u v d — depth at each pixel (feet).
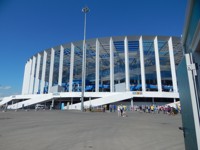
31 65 211.41
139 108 133.08
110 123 46.26
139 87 164.86
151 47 162.40
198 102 9.55
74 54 177.27
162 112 113.39
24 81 227.40
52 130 32.60
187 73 10.23
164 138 26.58
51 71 172.55
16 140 23.24
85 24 131.64
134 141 24.30
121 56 173.27
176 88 144.46
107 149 19.98
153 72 180.24
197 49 11.71
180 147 21.18
